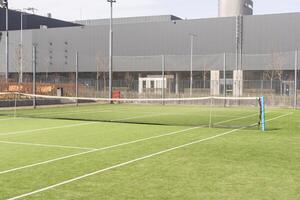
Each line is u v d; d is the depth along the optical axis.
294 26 64.50
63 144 12.57
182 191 7.05
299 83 46.22
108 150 11.41
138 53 75.25
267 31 65.94
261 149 11.69
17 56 72.94
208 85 48.69
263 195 6.81
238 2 81.12
